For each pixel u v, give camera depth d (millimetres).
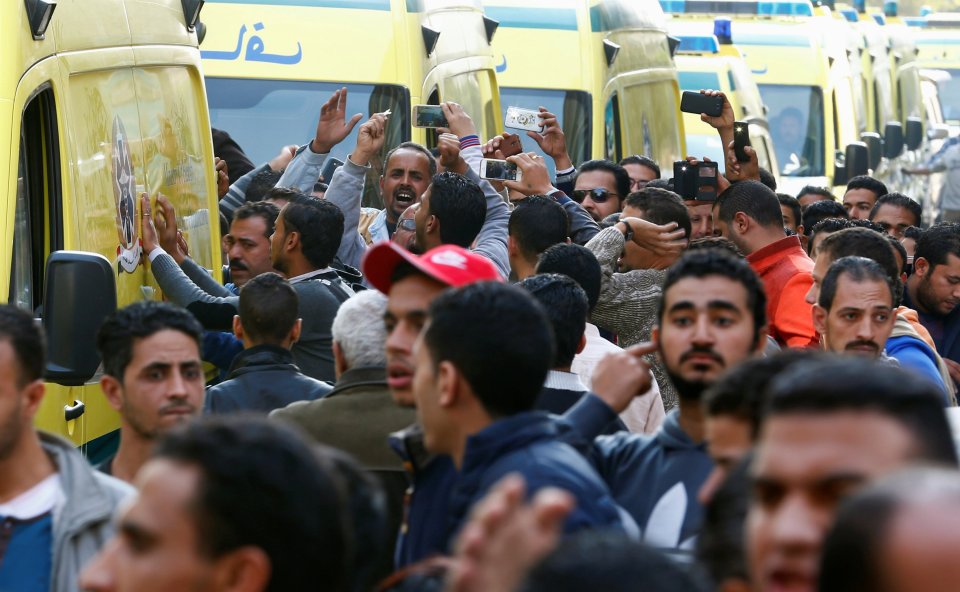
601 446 10789
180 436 6582
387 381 12492
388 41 32531
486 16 36781
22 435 9508
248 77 31672
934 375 16266
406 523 9867
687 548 9828
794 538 5539
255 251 21656
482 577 5477
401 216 22375
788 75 58656
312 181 25766
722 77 53531
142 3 19516
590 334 15773
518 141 25422
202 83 22312
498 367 9008
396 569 9898
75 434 15930
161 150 19750
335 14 32312
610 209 25938
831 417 5758
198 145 21938
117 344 11516
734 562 6633
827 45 61844
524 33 38750
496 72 37969
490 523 5527
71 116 16078
